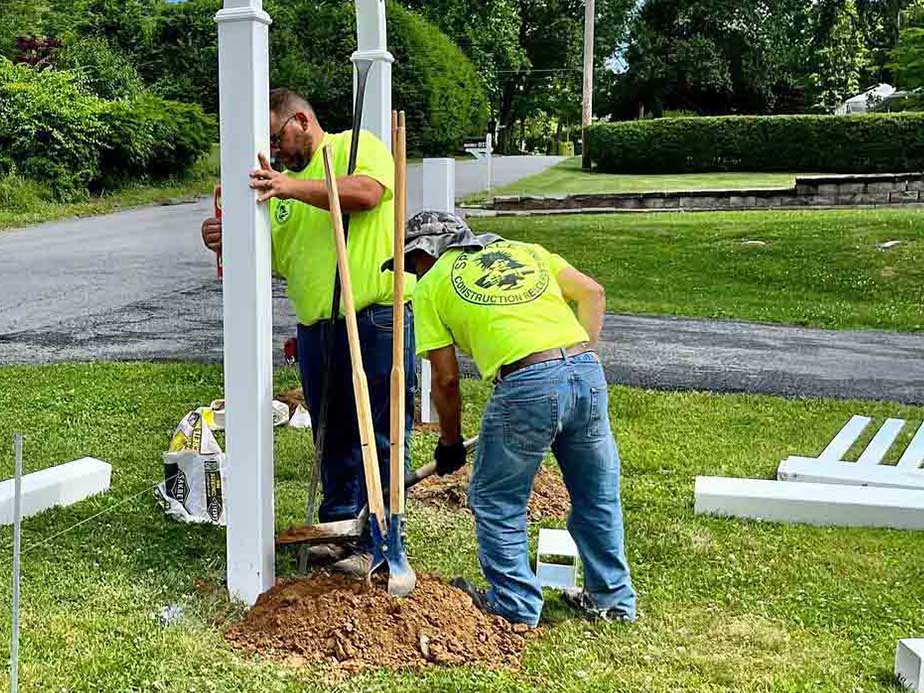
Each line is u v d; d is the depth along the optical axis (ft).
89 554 13.46
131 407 21.57
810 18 141.90
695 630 11.76
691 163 84.69
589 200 62.90
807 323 35.24
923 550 14.38
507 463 11.18
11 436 19.25
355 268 12.57
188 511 15.08
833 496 15.58
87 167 68.23
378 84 16.83
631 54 132.05
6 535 14.19
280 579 12.67
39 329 31.45
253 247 11.19
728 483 16.22
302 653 10.73
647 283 41.88
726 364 28.37
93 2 105.50
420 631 10.91
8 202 62.85
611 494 11.70
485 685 10.21
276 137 12.55
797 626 11.93
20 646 10.69
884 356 29.96
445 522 15.17
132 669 10.32
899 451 19.92
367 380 12.93
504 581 11.53
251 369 11.42
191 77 102.53
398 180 10.82
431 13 131.64
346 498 13.67
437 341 11.35
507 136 162.71
